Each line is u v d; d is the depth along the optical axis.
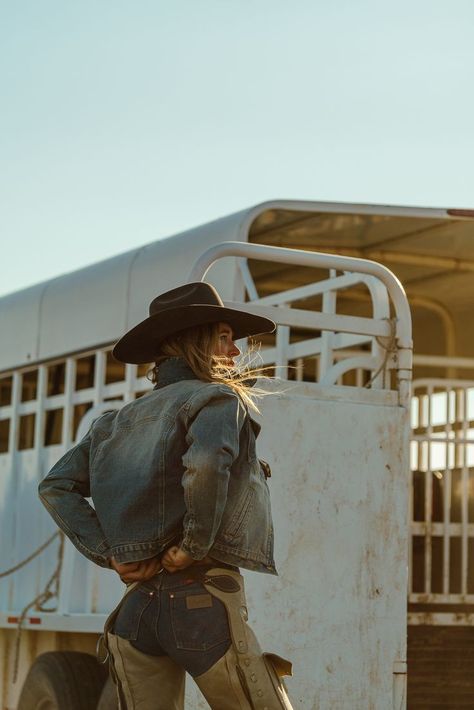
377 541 5.55
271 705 3.74
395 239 7.95
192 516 3.59
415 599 6.59
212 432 3.63
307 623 5.39
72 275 8.51
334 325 5.72
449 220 7.43
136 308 7.55
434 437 6.87
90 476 3.94
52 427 8.57
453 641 6.89
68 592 7.30
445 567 6.69
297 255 5.65
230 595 3.75
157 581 3.76
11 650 8.26
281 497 5.43
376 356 5.82
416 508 7.31
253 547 3.77
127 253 7.91
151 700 3.82
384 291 5.93
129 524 3.77
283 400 5.50
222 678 3.71
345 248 8.14
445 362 8.00
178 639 3.71
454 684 6.86
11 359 8.97
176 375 3.95
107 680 6.66
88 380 8.32
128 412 3.95
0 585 8.58
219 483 3.58
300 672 5.35
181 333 3.96
